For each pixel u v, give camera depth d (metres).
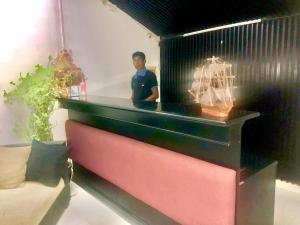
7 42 3.22
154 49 4.93
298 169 3.25
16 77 3.34
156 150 2.14
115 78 4.40
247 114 1.75
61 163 2.72
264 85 3.43
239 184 1.73
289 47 3.13
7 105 3.30
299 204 2.87
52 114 3.67
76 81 3.31
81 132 3.04
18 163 2.74
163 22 4.41
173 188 2.02
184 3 3.75
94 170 2.94
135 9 4.29
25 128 3.46
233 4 3.34
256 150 3.59
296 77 3.12
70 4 3.72
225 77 1.73
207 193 1.78
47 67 3.31
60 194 2.58
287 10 3.03
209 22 3.88
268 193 2.05
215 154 1.80
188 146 1.97
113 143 2.56
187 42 4.36
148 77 3.83
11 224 2.04
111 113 2.58
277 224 2.44
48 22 3.53
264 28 3.33
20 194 2.52
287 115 3.26
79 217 2.61
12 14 3.22
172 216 2.08
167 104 2.37
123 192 2.65
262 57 3.40
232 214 1.70
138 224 2.47
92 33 4.02
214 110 1.76
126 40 4.47
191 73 4.37
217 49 3.91
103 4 4.10
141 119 2.27
